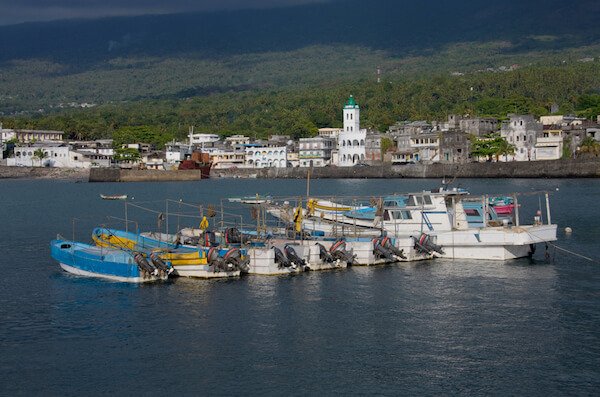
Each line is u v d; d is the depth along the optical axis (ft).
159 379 131.85
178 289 191.01
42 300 181.78
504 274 207.51
